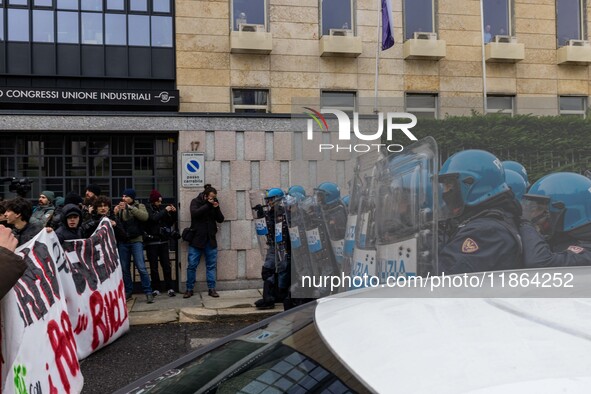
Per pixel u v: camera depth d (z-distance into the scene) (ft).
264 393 4.38
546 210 8.14
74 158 30.19
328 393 3.49
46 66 42.65
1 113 27.73
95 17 43.57
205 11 45.85
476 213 8.20
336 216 9.07
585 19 53.88
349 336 4.11
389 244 8.56
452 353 3.29
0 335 9.71
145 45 44.57
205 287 28.40
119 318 20.02
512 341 3.34
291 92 47.88
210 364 5.51
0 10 41.96
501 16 52.90
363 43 49.44
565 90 53.16
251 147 28.81
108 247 20.01
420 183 8.43
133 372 16.29
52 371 11.42
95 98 41.65
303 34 48.32
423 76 50.65
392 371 3.26
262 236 24.23
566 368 2.93
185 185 28.35
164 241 27.61
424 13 51.29
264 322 6.21
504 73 52.08
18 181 25.54
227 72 46.37
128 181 30.66
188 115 28.37
